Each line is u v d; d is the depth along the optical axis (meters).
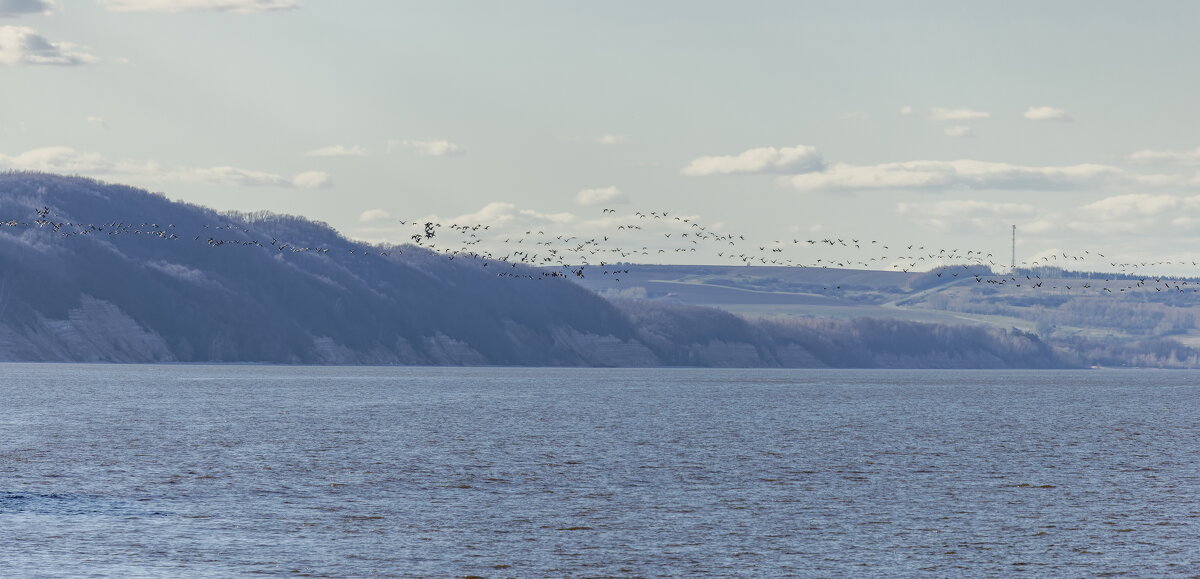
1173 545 58.12
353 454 91.38
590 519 63.19
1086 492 74.44
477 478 78.25
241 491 71.50
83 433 106.75
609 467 84.75
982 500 70.69
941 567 53.50
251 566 51.94
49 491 70.31
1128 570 53.34
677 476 80.19
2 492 69.56
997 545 57.75
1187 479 81.56
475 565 53.00
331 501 68.06
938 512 66.31
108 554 53.25
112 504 65.88
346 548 55.56
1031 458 93.94
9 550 53.50
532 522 62.22
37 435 104.56
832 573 52.34
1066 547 57.47
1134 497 72.56
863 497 71.38
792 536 59.38
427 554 54.75
